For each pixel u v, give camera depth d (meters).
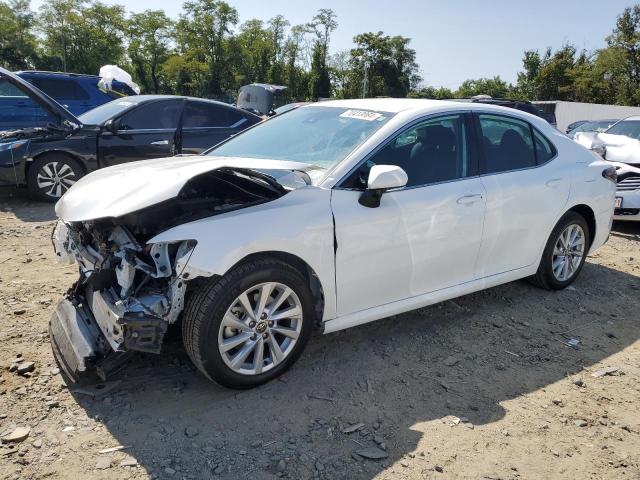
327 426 2.89
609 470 2.69
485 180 4.07
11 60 71.81
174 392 3.11
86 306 3.30
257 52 81.50
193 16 78.38
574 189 4.70
